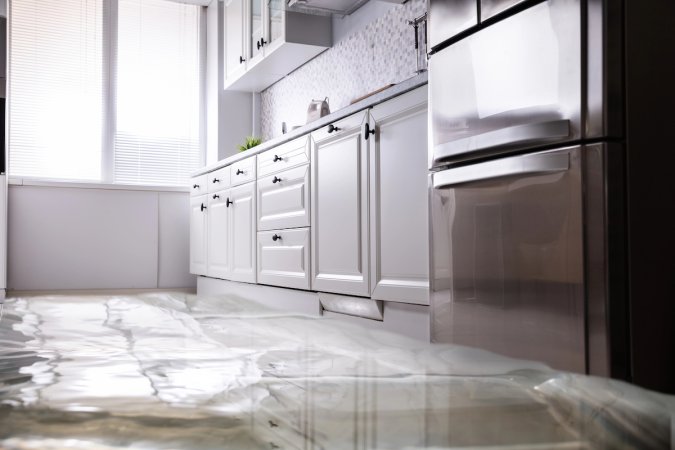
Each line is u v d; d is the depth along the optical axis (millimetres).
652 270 1297
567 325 1324
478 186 1592
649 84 1326
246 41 4551
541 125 1382
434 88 1801
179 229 5277
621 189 1282
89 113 5277
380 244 2305
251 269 3715
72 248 4949
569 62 1346
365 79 3627
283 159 3221
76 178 5227
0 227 4562
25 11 5113
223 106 5219
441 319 1737
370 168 2363
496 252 1528
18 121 5074
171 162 5504
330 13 3725
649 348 1279
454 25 1706
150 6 5473
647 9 1335
